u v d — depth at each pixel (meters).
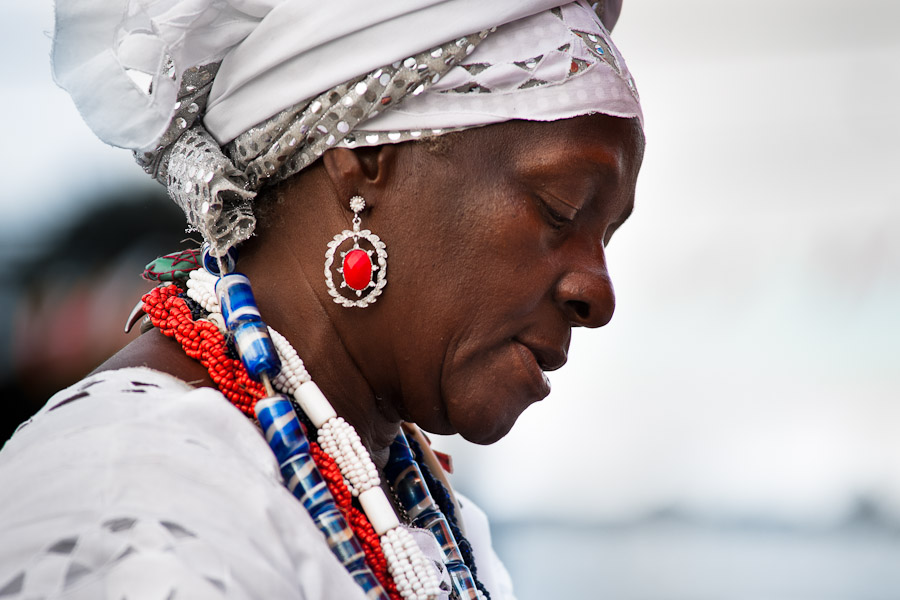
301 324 2.62
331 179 2.56
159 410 2.10
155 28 2.42
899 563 8.75
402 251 2.57
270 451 2.21
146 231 5.95
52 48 2.38
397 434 2.96
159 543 1.83
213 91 2.58
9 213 7.45
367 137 2.51
